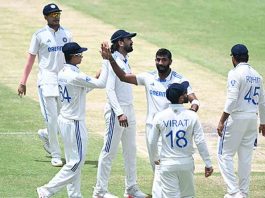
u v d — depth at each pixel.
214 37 87.38
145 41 85.31
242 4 99.38
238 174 46.75
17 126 60.03
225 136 46.12
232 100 45.16
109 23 91.44
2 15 93.81
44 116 52.38
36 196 46.16
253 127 46.25
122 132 46.34
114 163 52.62
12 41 84.75
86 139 44.62
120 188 48.28
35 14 94.50
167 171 39.91
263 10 97.31
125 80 43.84
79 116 44.31
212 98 69.00
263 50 83.06
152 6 98.25
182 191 40.47
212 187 48.53
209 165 39.88
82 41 84.44
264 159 54.94
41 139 53.97
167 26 90.88
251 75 45.78
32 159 53.06
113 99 44.91
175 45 84.31
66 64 44.72
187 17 94.12
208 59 80.00
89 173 50.66
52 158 52.19
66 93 44.16
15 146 55.53
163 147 40.12
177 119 39.81
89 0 100.88
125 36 45.69
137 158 53.81
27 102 66.50
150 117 43.34
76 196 44.53
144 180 49.53
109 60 43.59
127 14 95.06
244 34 88.62
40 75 53.00
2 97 67.50
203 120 63.28
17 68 76.38
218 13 95.88
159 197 41.16
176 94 39.81
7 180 48.84
